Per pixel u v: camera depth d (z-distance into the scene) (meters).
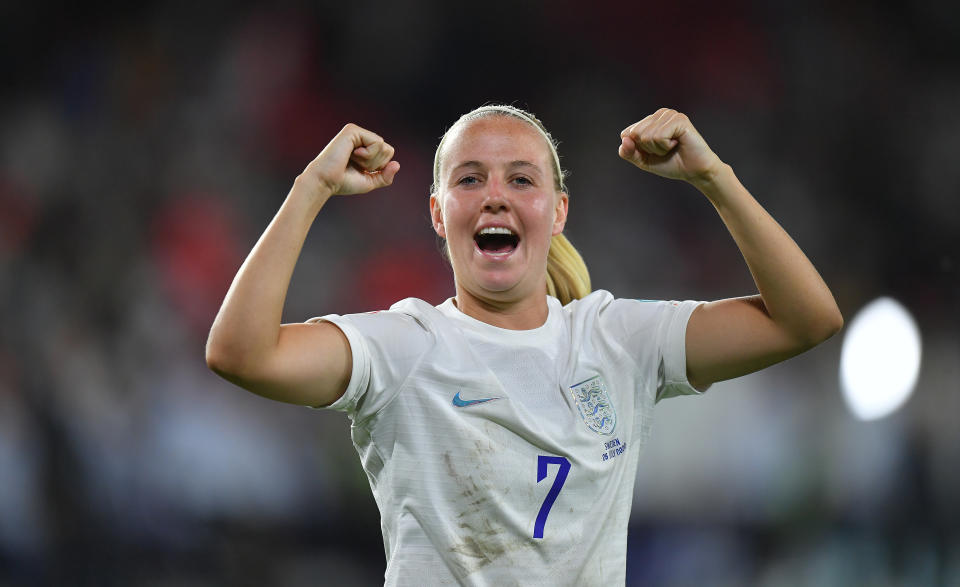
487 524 10.29
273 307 9.65
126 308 37.47
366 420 10.56
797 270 10.72
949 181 48.97
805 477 33.81
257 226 42.94
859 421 34.91
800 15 51.19
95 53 44.72
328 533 32.78
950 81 50.75
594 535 10.56
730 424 33.38
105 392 35.03
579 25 51.22
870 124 50.19
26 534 31.48
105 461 33.50
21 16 44.25
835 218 48.22
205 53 45.56
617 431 10.86
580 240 45.00
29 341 35.38
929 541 33.22
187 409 34.84
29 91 43.81
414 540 10.32
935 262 46.62
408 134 48.78
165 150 43.12
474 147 11.14
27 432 33.06
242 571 32.12
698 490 32.81
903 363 36.72
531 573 10.33
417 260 42.75
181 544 32.50
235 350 9.54
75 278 38.16
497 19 50.62
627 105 50.47
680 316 11.27
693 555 32.19
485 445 10.34
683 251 44.16
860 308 44.41
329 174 10.11
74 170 41.66
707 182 10.74
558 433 10.48
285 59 46.69
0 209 39.53
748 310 11.13
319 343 10.02
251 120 45.09
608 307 11.66
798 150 49.84
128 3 45.47
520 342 10.89
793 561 32.78
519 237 11.10
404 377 10.38
